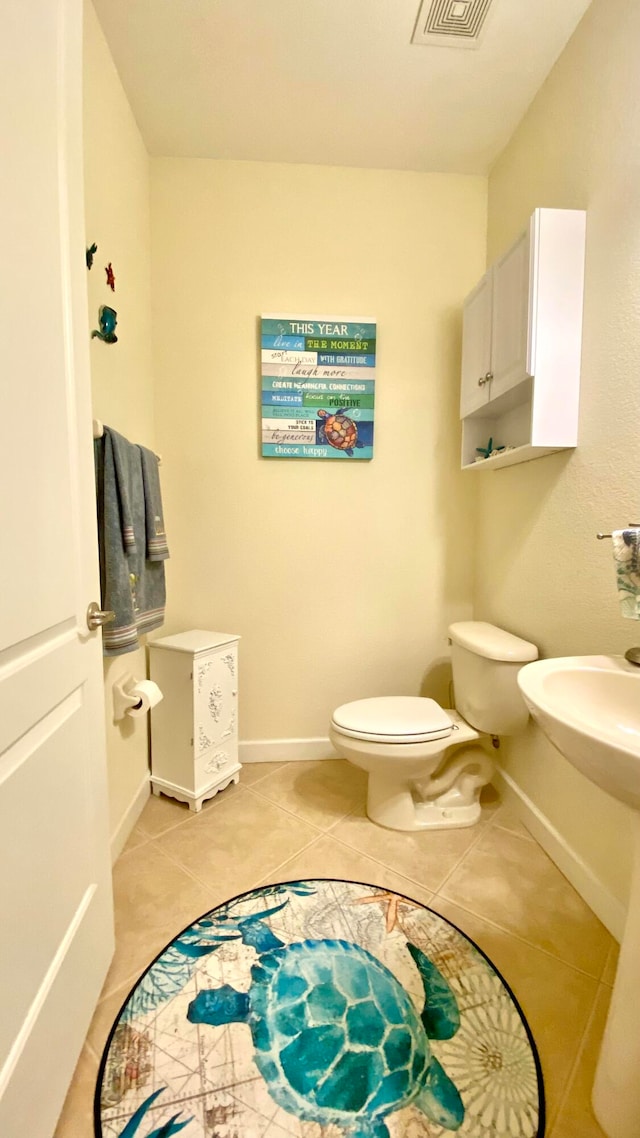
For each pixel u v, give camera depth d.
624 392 1.17
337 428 1.93
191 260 1.85
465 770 1.74
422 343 1.96
